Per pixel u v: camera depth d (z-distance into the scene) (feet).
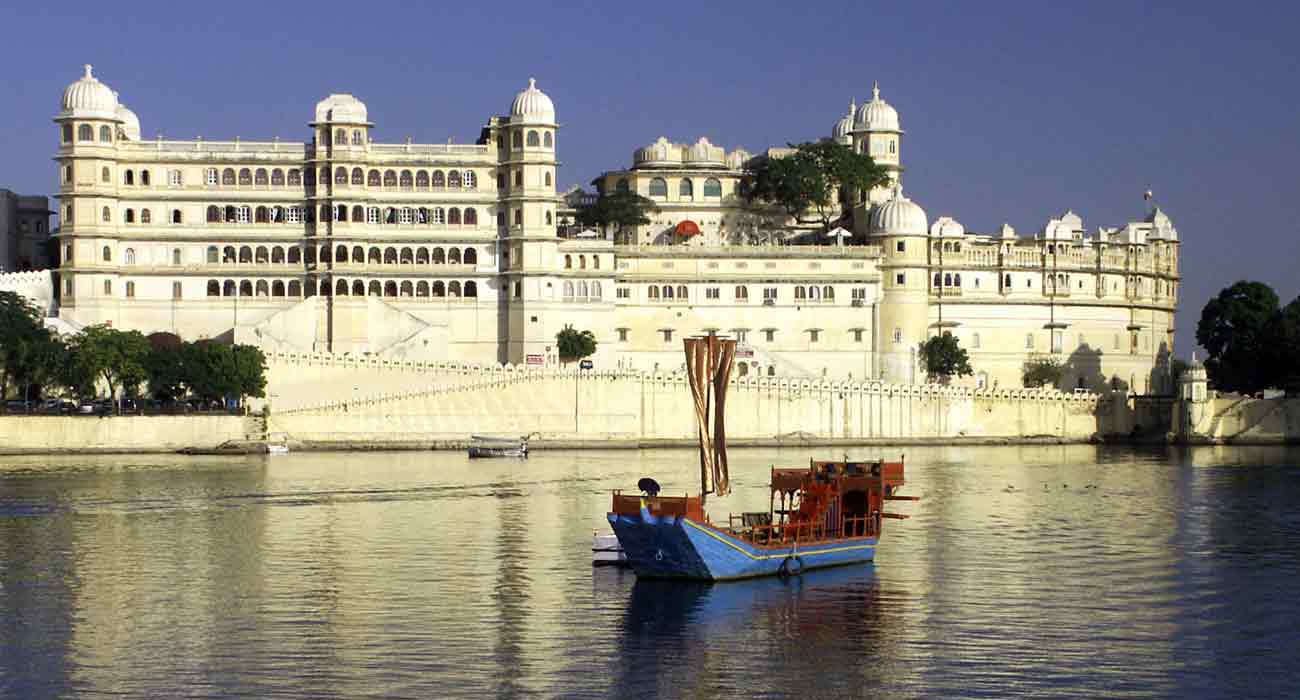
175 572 307.37
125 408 584.81
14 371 580.30
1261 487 479.00
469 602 276.62
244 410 592.60
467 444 617.62
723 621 261.44
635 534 287.89
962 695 222.48
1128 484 489.26
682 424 654.53
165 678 227.81
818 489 308.60
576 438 639.76
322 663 235.61
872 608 272.92
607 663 236.43
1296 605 281.33
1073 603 281.33
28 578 300.81
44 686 223.92
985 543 350.64
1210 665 239.09
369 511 398.21
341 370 615.57
